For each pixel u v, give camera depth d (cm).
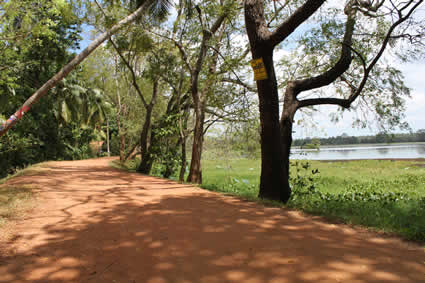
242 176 1742
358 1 799
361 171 1828
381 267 254
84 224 425
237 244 326
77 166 1580
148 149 1616
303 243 326
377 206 576
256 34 660
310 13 591
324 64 949
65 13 1201
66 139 2869
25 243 341
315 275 240
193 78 1168
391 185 1166
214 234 367
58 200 604
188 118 1565
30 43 1196
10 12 1031
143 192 732
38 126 2300
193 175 1190
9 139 1989
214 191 764
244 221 431
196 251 308
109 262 283
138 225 415
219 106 1191
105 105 2945
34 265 277
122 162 2189
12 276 253
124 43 1350
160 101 2128
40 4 1126
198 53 1319
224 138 1354
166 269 264
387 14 762
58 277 251
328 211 502
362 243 327
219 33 1284
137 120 2261
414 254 290
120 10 1188
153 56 1436
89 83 2702
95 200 614
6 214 471
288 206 547
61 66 1992
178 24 1230
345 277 235
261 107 695
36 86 2011
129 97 2278
